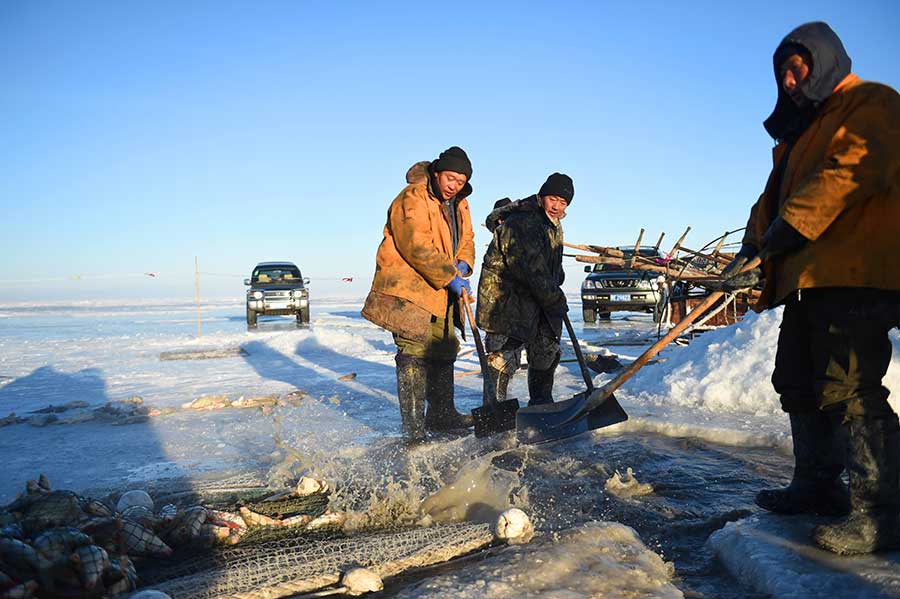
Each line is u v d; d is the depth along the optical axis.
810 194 2.20
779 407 4.64
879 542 2.17
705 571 2.30
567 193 4.50
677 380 5.43
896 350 4.22
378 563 2.26
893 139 2.12
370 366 8.80
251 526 2.77
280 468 3.64
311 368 8.73
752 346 5.28
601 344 10.29
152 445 4.39
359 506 3.00
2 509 2.38
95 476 3.64
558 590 1.96
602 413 3.53
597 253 10.66
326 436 4.53
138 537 2.37
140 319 27.69
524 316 4.62
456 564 2.32
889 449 2.21
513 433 4.04
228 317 28.39
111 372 8.82
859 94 2.23
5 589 1.85
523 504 2.96
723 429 4.14
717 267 10.98
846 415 2.24
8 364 10.14
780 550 2.24
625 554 2.28
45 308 47.66
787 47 2.33
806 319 2.54
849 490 2.40
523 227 4.50
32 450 4.29
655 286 16.28
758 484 3.23
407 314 4.18
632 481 3.21
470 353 9.52
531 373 4.89
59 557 1.96
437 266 4.07
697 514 2.83
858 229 2.21
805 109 2.42
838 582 1.99
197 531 2.54
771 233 2.34
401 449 4.01
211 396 5.85
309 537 2.66
